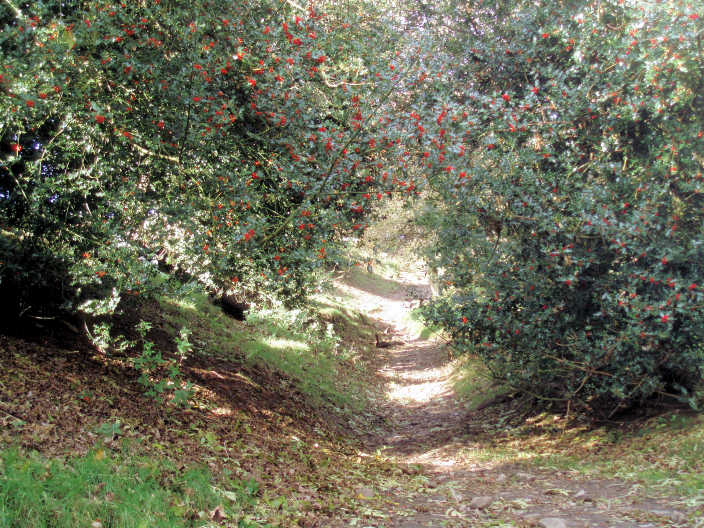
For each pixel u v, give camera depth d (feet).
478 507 16.85
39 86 15.51
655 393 26.07
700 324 20.66
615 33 22.95
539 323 23.70
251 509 14.25
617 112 22.09
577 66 23.17
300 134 20.15
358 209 19.80
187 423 20.02
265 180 22.98
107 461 13.37
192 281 22.45
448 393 43.78
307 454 22.84
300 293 29.09
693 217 21.59
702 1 19.16
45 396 16.60
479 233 23.82
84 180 19.07
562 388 28.27
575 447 24.80
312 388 38.24
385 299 93.40
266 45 18.95
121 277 19.48
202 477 14.73
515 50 25.11
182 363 27.94
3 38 14.47
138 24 17.22
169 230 20.70
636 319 20.67
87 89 17.39
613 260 22.56
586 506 16.08
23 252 19.31
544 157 23.16
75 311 22.31
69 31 15.20
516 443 27.76
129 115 19.26
